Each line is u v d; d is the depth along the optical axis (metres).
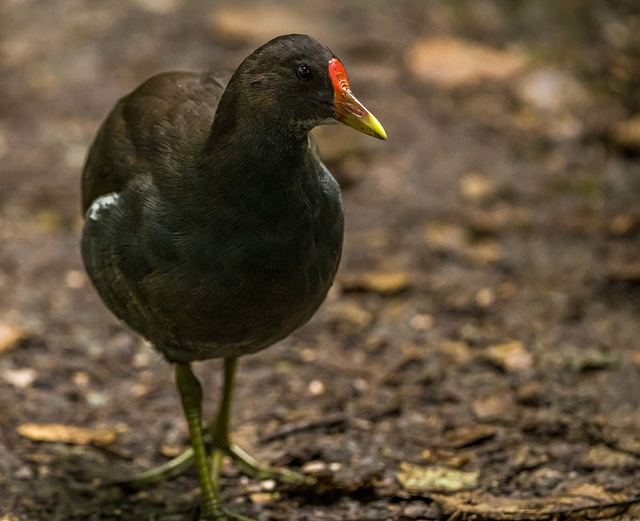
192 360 6.83
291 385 8.77
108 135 6.92
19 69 14.48
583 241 10.82
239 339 6.42
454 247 10.77
